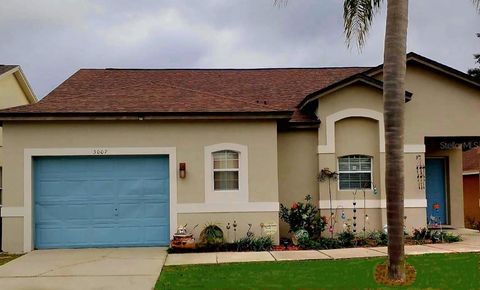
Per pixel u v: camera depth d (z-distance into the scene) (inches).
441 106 660.1
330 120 635.5
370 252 512.1
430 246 544.4
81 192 573.0
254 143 584.1
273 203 579.8
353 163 645.9
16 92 882.1
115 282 390.3
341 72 835.4
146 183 578.6
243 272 417.7
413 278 377.7
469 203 956.6
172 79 802.2
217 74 837.8
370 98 639.8
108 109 564.7
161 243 575.2
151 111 561.0
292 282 377.7
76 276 412.8
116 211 575.2
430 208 737.0
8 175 558.3
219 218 574.9
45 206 568.7
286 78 813.2
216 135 581.0
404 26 389.1
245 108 580.7
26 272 430.3
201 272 420.5
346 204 633.6
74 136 567.2
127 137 572.4
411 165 645.9
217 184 583.2
